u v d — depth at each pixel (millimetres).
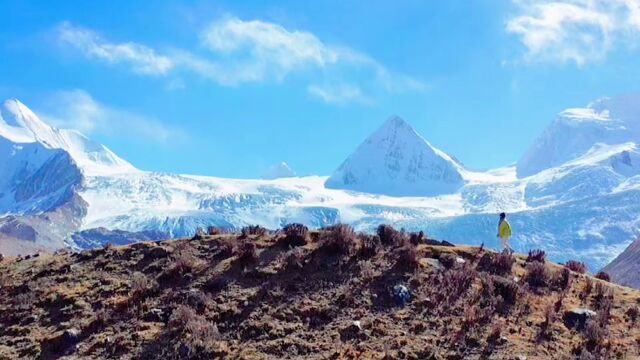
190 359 27141
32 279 34719
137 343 28281
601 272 40031
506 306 31422
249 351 27594
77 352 28062
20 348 28500
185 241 38000
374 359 26891
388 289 32219
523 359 26859
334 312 30484
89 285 33469
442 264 35156
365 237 37406
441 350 27703
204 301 31125
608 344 28703
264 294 31750
